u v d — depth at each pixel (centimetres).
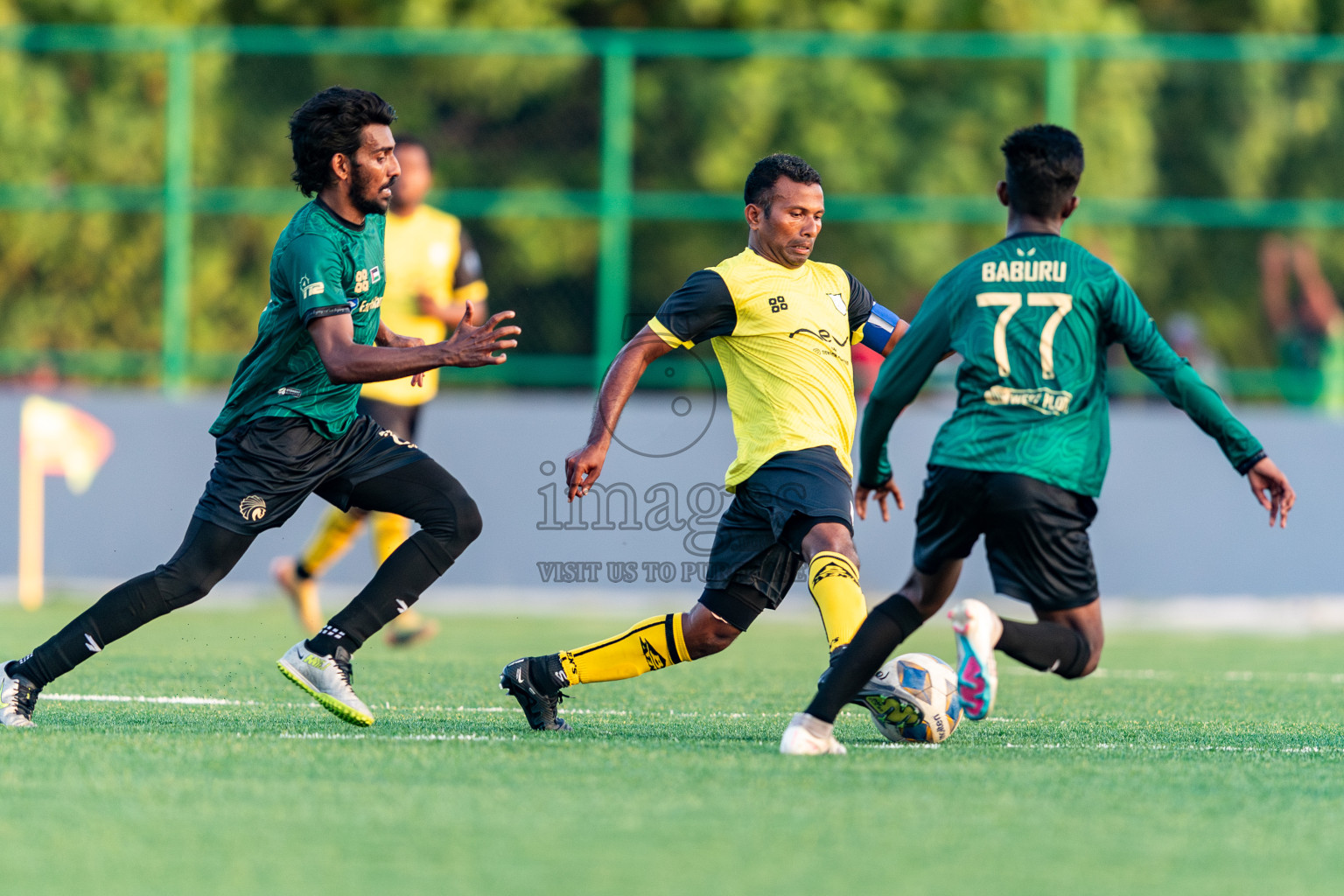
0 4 5159
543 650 2762
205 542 1588
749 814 1172
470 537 1666
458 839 1084
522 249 4081
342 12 5288
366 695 2052
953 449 1393
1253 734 1738
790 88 4362
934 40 4131
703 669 2511
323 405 1600
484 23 5247
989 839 1103
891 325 1755
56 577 3734
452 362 1491
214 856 1035
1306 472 3662
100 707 1825
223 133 4300
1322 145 4431
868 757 1458
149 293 4250
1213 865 1040
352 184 1565
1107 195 4372
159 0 5244
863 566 3653
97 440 3759
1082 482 1377
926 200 4116
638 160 4294
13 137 4462
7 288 4244
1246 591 3653
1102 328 1409
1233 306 4322
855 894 955
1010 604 3659
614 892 954
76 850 1048
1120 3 5691
